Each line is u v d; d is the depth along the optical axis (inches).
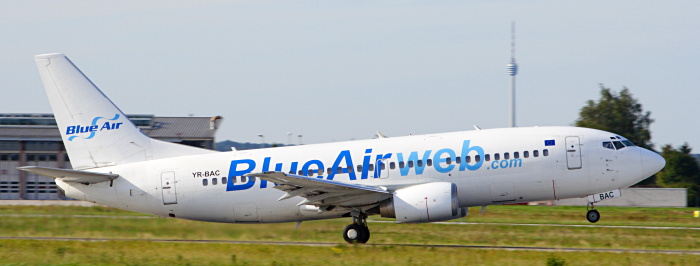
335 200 4638.3
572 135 4813.0
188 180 4931.1
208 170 4928.6
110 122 5128.0
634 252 4256.9
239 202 4879.4
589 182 4766.2
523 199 4810.5
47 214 6845.5
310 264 3865.7
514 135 4820.4
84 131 5128.0
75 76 5123.0
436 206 4498.0
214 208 4931.1
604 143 4810.5
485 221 6692.9
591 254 4124.0
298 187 4507.9
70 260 4097.0
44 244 4788.4
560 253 4168.3
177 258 4143.7
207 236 5191.9
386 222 6250.0
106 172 5054.1
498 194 4758.9
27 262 4040.4
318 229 5388.8
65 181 5014.8
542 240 4972.9
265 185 4835.1
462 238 5157.5
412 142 4830.2
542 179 4729.3
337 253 4249.5
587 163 4749.0
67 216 6574.8
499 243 4847.4
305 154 4881.9
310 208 4798.2
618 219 7032.5
